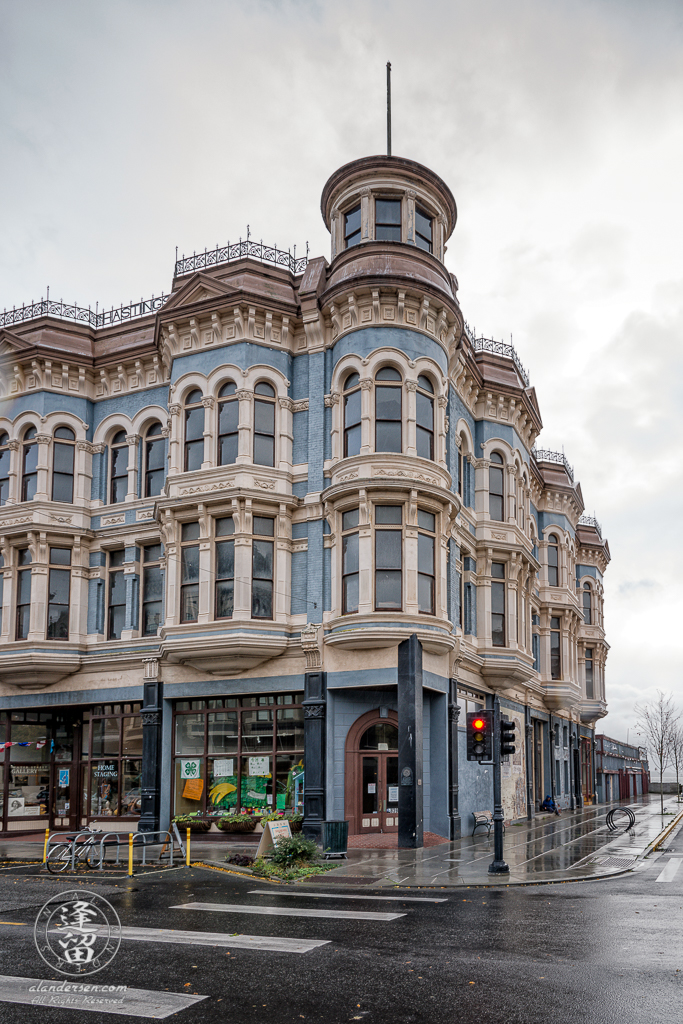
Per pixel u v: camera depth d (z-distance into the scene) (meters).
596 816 39.75
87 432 30.91
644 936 11.52
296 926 12.30
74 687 29.59
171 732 27.67
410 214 27.31
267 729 26.48
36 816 30.25
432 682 25.56
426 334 26.50
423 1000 8.52
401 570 24.86
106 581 30.19
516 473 34.34
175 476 27.08
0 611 30.08
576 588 57.03
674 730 77.75
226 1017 8.02
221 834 25.62
